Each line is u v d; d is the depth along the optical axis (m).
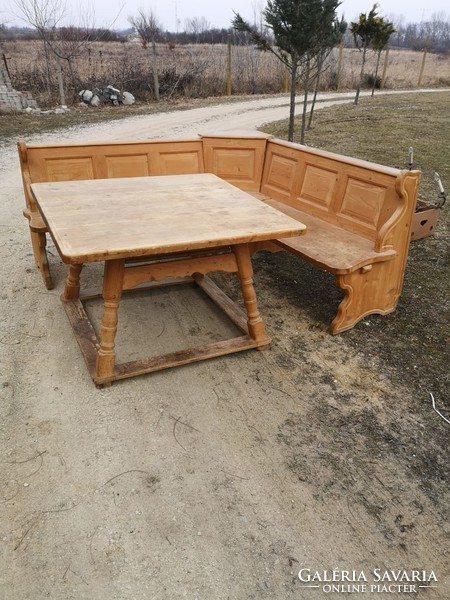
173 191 3.23
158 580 1.71
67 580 1.70
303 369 2.88
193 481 2.11
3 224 5.12
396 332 3.26
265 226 2.61
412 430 2.44
